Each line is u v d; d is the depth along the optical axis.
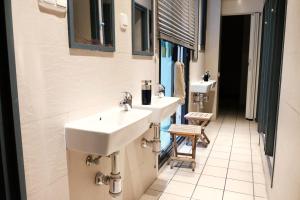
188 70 3.83
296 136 1.22
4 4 0.88
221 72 8.08
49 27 1.12
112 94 1.68
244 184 2.48
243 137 4.05
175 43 2.91
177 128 2.92
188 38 3.51
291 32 1.53
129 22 1.85
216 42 4.97
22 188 1.00
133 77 1.96
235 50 7.82
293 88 1.36
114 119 1.51
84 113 1.40
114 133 1.13
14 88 0.93
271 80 2.15
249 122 5.07
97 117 1.46
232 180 2.57
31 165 1.07
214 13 4.89
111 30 1.60
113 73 1.68
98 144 1.15
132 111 1.63
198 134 2.73
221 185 2.46
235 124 4.91
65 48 1.23
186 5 3.28
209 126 4.75
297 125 1.21
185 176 2.65
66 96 1.25
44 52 1.10
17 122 0.95
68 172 1.30
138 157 2.15
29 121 1.04
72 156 1.32
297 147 1.18
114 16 1.63
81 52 1.35
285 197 1.42
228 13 4.99
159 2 2.33
